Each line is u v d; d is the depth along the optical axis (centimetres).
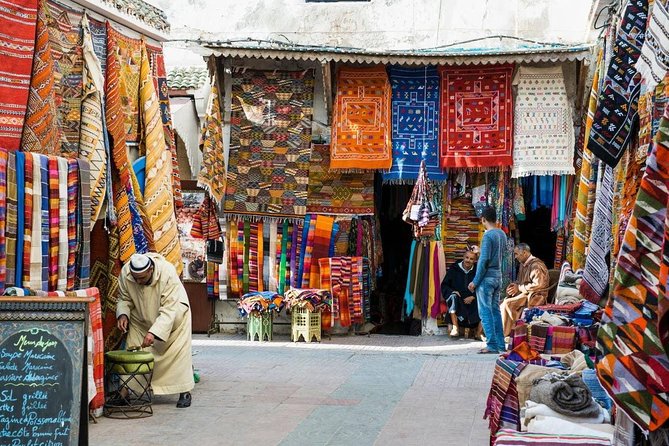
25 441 517
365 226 1280
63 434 520
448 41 1408
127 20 829
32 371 522
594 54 1173
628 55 604
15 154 635
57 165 669
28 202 643
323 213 1266
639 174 591
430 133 1240
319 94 1262
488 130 1227
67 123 748
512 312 1063
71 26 751
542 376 539
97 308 697
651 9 491
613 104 609
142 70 873
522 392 540
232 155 1257
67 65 748
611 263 651
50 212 662
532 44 1361
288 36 1447
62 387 523
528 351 600
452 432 657
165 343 750
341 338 1258
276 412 732
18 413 518
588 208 784
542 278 1039
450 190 1280
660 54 463
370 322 1349
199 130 1325
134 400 743
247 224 1271
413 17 1418
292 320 1217
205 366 988
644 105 558
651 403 341
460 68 1234
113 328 795
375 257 1316
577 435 463
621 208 618
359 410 741
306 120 1248
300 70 1249
